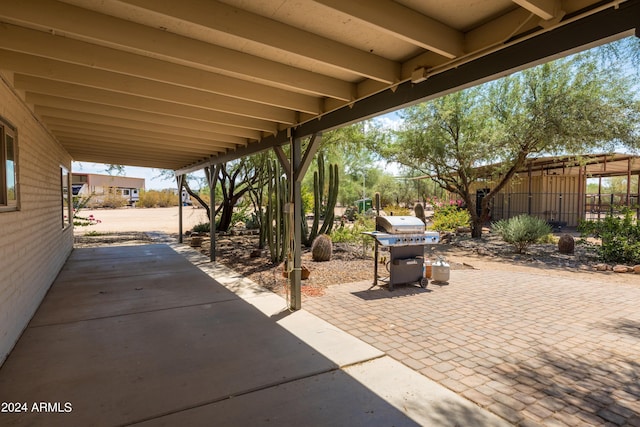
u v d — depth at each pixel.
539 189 15.44
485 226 16.56
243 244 10.84
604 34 1.78
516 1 1.74
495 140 9.77
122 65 2.87
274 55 2.83
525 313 4.39
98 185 40.91
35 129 4.66
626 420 2.26
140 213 26.67
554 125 8.68
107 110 4.33
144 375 2.80
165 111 4.13
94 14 2.26
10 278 3.32
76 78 3.17
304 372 2.87
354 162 21.52
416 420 2.25
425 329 3.85
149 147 7.01
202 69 3.20
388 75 2.87
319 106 3.91
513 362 3.07
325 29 2.43
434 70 2.64
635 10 1.68
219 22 2.16
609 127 8.30
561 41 1.95
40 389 2.58
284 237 7.78
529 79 9.19
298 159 4.56
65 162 7.83
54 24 2.17
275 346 3.37
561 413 2.33
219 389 2.60
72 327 3.84
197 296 5.11
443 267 6.00
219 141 6.24
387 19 2.08
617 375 2.85
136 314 4.29
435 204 14.08
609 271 7.01
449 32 2.33
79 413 2.29
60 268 6.93
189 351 3.25
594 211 19.66
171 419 2.24
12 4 2.08
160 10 2.00
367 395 2.54
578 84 8.54
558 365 3.02
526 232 8.98
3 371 2.85
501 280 6.23
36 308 4.44
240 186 13.98
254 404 2.42
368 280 6.19
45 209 5.34
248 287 5.64
